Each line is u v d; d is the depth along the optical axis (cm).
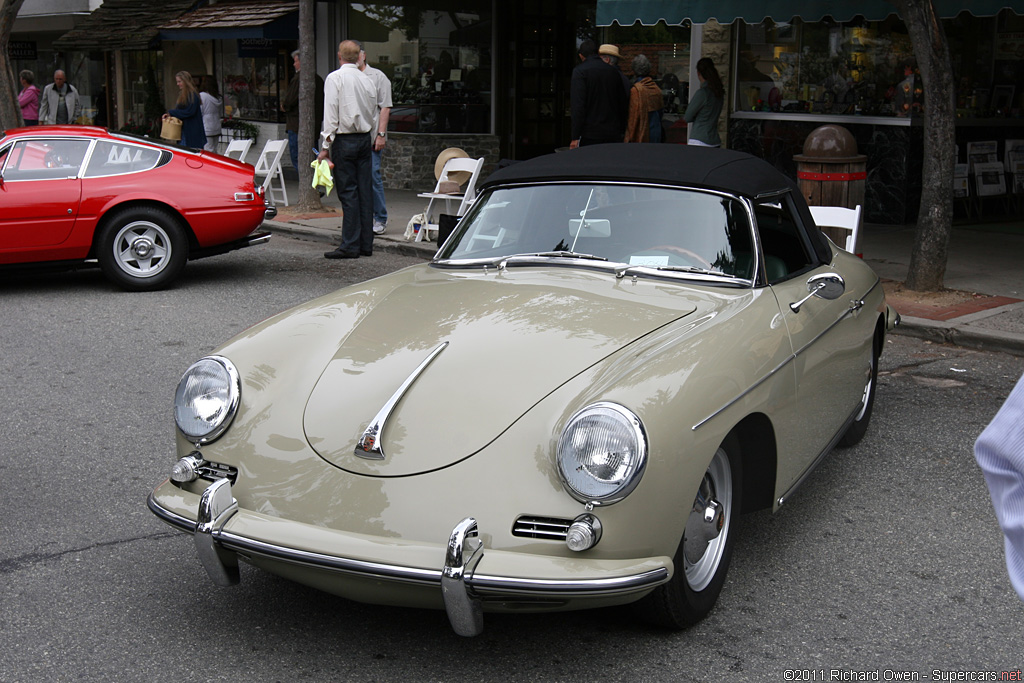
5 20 1345
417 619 335
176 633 326
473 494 283
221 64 2088
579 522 271
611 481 272
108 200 849
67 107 2055
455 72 1716
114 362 656
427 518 282
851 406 452
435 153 1703
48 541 396
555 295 365
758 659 307
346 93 985
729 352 323
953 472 468
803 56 1283
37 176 843
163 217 865
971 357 671
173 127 1523
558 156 445
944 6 973
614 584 269
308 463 302
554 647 315
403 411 305
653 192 406
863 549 387
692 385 298
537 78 1770
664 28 1449
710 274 382
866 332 459
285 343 348
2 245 827
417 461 292
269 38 1742
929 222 809
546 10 1759
